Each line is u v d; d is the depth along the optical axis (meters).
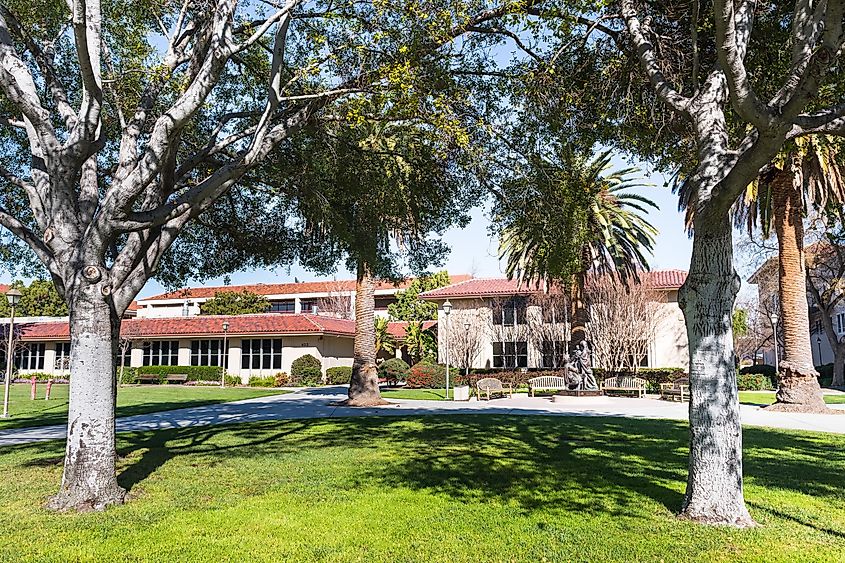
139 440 13.62
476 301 41.88
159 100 11.49
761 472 9.75
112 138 12.27
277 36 8.63
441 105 8.76
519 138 10.54
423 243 17.08
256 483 8.93
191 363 42.66
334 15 8.84
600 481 8.89
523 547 5.95
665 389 28.36
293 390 34.50
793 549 5.88
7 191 12.51
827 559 5.59
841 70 7.98
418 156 11.92
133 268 8.62
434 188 12.45
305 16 10.22
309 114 9.67
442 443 12.86
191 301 61.69
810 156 19.02
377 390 24.31
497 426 15.97
